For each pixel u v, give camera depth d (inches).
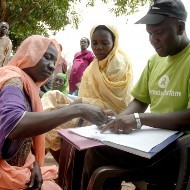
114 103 132.3
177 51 96.1
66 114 84.9
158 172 89.2
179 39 94.2
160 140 82.0
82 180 102.5
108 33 132.5
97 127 95.3
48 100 140.1
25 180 89.7
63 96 142.6
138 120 89.4
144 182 92.0
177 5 91.9
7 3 432.5
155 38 93.4
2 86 86.0
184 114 89.5
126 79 133.0
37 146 99.5
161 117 89.9
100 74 132.8
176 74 95.8
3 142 82.2
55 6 449.1
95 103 130.6
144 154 76.5
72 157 109.9
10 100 83.0
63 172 116.4
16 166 90.5
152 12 92.7
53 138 135.2
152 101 103.0
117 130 88.8
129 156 89.5
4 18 444.5
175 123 89.4
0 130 82.0
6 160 89.0
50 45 94.7
